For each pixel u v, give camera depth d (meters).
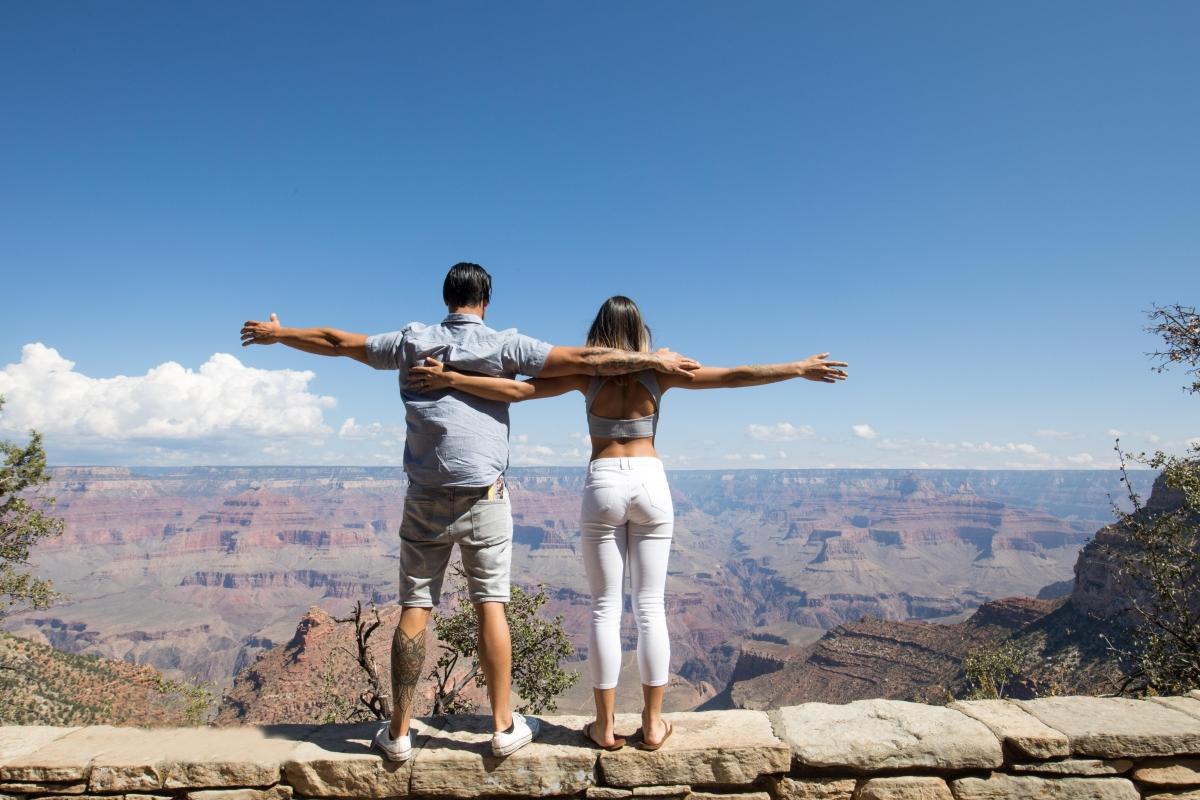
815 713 4.49
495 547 4.20
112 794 4.01
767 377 4.33
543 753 4.03
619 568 4.20
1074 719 4.36
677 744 4.06
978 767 4.02
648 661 4.03
